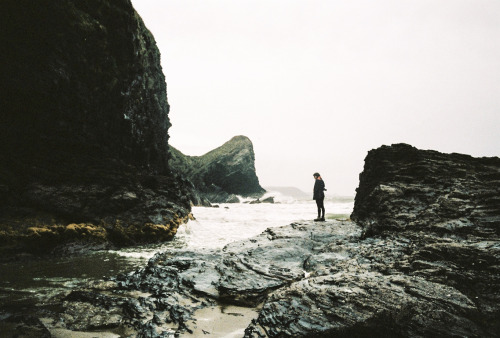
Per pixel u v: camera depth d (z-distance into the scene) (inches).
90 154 531.5
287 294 190.2
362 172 593.3
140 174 616.7
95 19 524.4
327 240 358.6
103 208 477.4
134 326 173.3
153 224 505.0
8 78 409.4
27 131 439.8
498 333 148.1
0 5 396.8
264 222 756.6
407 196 411.2
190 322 177.9
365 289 182.4
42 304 202.7
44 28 437.4
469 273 194.1
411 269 214.5
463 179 410.6
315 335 147.3
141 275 267.4
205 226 665.0
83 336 159.9
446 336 143.5
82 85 503.5
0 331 154.3
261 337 151.0
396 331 149.5
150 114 802.2
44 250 377.1
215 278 250.4
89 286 242.2
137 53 637.3
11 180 413.4
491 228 282.2
